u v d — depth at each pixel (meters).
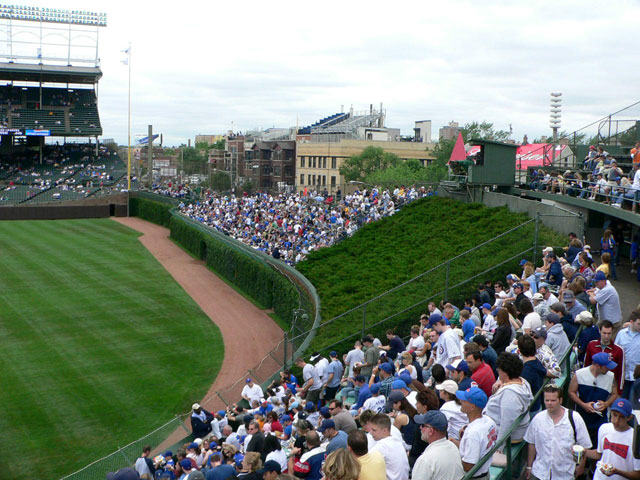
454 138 102.69
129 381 27.70
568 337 12.62
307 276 34.75
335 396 18.58
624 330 11.34
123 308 39.75
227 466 10.80
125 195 87.38
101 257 56.62
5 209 81.75
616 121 29.75
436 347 14.85
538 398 9.66
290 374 22.73
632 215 21.59
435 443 7.45
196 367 29.62
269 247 45.09
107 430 23.00
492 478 8.11
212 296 43.88
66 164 98.88
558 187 29.48
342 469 6.86
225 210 61.25
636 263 22.83
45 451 21.48
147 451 17.28
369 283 30.55
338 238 40.75
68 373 28.56
